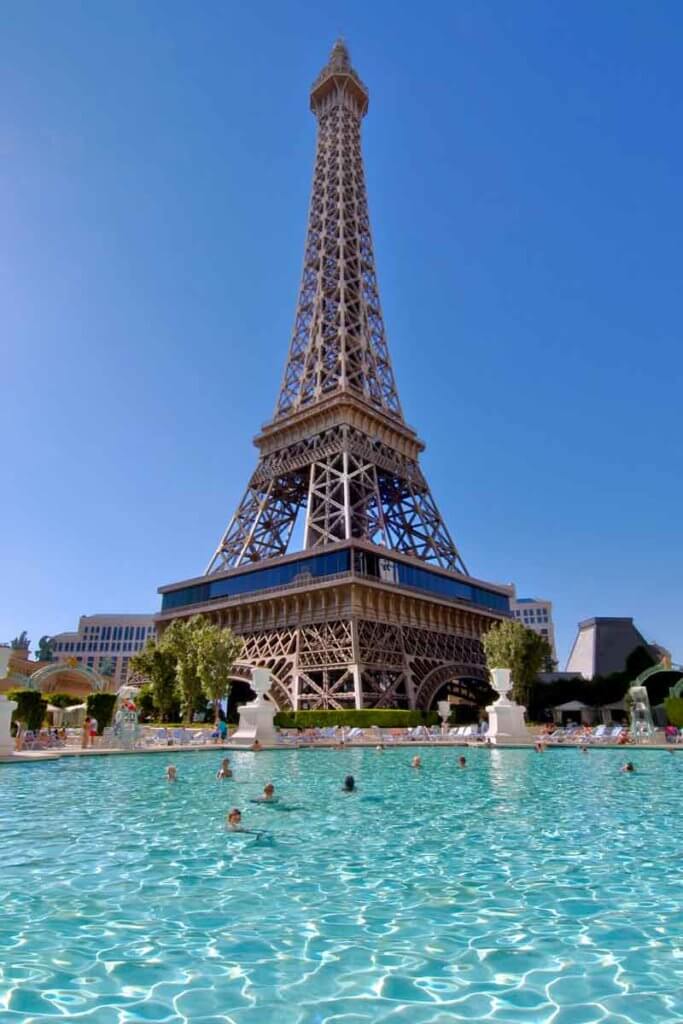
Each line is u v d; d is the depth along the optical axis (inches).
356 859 534.9
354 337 3860.7
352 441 3336.6
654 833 635.5
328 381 3858.3
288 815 743.1
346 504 2970.0
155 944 353.1
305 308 4195.4
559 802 837.8
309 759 1482.5
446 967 327.0
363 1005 288.8
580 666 4072.3
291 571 3026.6
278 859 534.6
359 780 1081.4
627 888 451.2
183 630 2564.0
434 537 3531.0
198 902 421.4
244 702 3292.3
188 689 2422.5
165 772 1207.6
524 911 405.4
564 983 310.2
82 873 488.1
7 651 1360.7
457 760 1445.6
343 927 378.9
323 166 4633.4
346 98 4832.7
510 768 1270.9
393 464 3560.5
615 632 4008.4
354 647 2534.5
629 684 3218.5
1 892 438.9
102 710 1909.4
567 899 428.1
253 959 335.3
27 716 1720.0
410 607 3029.0
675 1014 281.3
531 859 533.0
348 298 4001.0
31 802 843.4
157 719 3014.3
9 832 642.2
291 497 3750.0
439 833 638.5
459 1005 289.1
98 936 363.3
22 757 1341.0
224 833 639.8
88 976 314.3
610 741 1808.6
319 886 457.4
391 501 3801.7
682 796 889.5
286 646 2834.6
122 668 7440.9
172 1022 272.8
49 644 4148.6
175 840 608.1
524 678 2751.0
